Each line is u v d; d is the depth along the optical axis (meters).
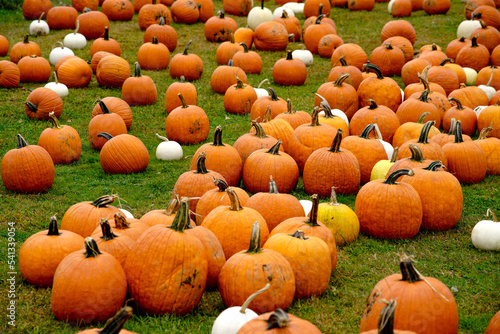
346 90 10.66
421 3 21.52
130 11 19.50
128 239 4.80
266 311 4.31
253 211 5.38
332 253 5.12
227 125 10.80
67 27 18.19
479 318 4.52
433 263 5.64
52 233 5.05
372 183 6.33
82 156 9.12
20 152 7.38
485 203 7.30
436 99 10.26
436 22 19.48
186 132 9.73
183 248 4.30
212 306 4.69
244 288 4.28
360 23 19.92
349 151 7.47
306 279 4.71
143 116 11.18
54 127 8.74
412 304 3.75
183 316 4.46
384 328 3.07
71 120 10.87
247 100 11.33
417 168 6.62
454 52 15.02
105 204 5.74
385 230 6.13
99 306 4.20
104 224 4.71
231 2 20.67
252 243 4.45
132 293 4.36
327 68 15.35
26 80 13.22
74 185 7.86
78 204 5.74
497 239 5.89
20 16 20.19
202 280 4.41
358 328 4.38
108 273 4.23
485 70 12.83
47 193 7.54
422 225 6.49
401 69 14.16
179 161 9.03
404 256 3.92
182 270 4.27
